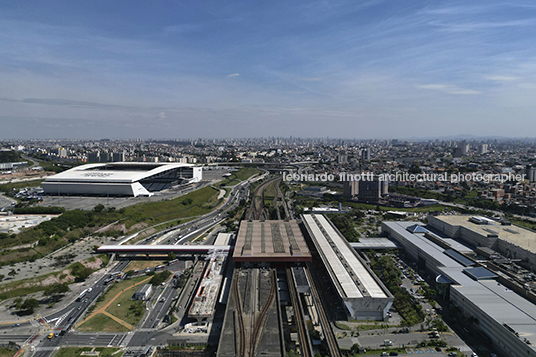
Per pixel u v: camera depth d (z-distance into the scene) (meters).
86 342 132.25
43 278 179.62
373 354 123.12
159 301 164.62
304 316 139.38
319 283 181.50
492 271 166.38
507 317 127.19
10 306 158.62
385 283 182.88
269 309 138.12
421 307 152.38
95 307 158.75
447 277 167.12
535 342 110.75
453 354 122.25
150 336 136.00
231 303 143.12
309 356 116.12
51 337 134.75
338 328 140.75
